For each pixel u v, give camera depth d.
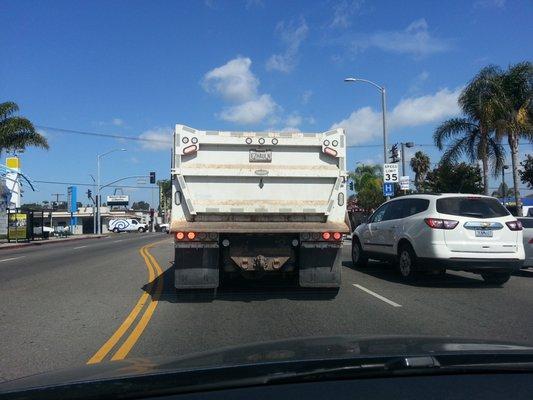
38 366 6.10
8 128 37.06
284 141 10.33
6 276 14.95
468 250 11.64
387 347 3.40
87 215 104.62
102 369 3.27
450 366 2.84
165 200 97.88
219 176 10.23
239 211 10.26
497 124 27.58
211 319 8.54
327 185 10.44
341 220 10.39
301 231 9.85
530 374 2.80
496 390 2.54
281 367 2.88
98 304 10.10
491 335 7.44
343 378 2.76
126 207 141.12
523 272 15.23
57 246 32.84
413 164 55.31
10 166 51.81
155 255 21.78
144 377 2.85
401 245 12.94
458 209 11.89
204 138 10.20
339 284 10.09
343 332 7.62
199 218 10.25
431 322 8.30
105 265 17.64
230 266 10.15
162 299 10.53
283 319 8.50
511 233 11.86
